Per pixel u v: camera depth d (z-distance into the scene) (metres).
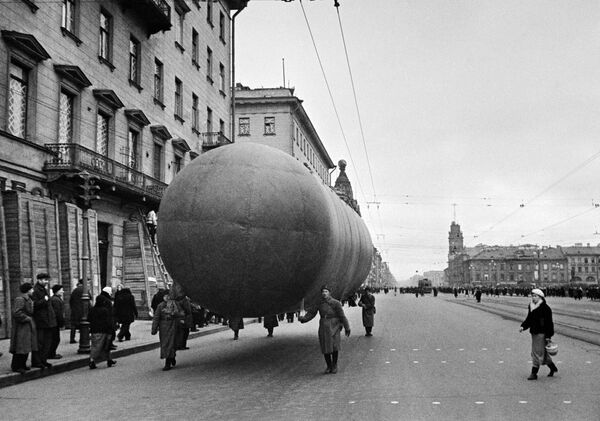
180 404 7.89
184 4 31.97
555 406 7.50
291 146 56.69
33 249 17.36
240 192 10.18
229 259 10.12
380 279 168.75
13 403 8.12
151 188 26.22
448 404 7.67
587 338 16.20
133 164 26.44
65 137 21.17
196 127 35.00
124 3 25.39
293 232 10.35
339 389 8.84
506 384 9.15
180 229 10.34
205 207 10.19
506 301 55.75
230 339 17.22
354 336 17.61
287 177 10.62
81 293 15.35
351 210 18.08
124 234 24.92
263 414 7.17
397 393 8.46
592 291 59.84
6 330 15.75
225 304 10.71
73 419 7.09
